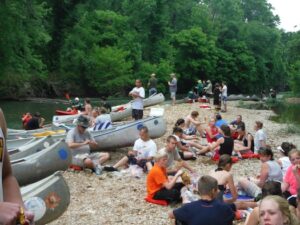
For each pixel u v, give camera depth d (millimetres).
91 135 11219
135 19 56531
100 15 51750
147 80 51938
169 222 7480
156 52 57781
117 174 10422
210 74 62594
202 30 65812
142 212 7934
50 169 9141
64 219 7504
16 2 35219
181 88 61094
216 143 12234
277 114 29484
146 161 10594
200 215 5516
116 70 48000
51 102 36750
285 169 9344
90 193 8992
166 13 58781
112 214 7805
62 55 48125
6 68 36844
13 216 1699
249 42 71125
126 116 21672
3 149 1923
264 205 3377
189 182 8562
